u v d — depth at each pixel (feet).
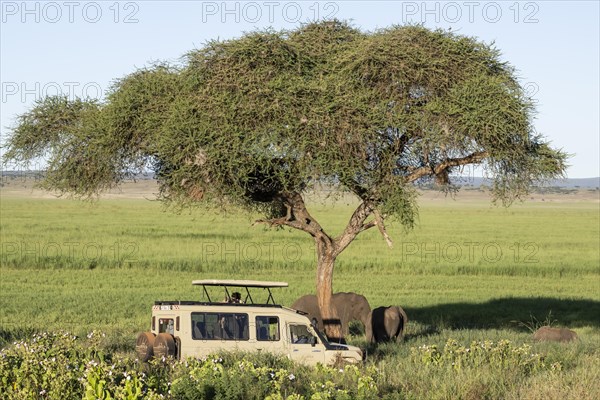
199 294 193.57
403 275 252.62
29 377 70.95
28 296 183.01
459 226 498.69
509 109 117.50
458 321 168.66
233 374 74.02
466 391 80.28
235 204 124.77
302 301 135.33
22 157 133.18
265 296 192.03
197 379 73.05
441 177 127.13
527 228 490.49
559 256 316.19
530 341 125.18
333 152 114.73
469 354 100.89
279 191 125.49
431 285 227.20
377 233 424.87
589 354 110.73
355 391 75.05
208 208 122.62
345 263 266.57
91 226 416.26
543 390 79.92
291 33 124.67
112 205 650.02
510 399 78.89
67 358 86.28
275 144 114.52
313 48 121.60
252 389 72.74
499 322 168.45
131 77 124.16
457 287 225.35
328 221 478.18
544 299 202.69
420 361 100.37
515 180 127.24
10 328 134.72
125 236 361.92
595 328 160.35
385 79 117.80
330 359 97.25
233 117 114.52
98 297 183.32
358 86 117.29
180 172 117.50
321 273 132.05
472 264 274.77
